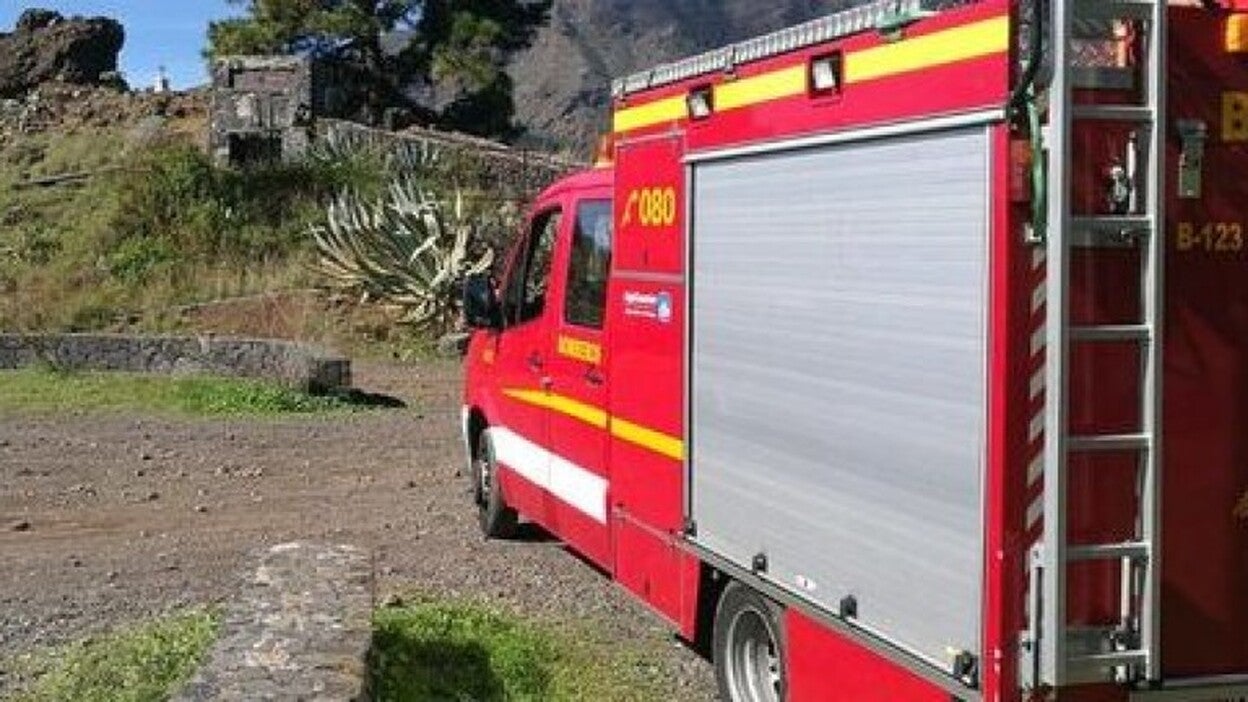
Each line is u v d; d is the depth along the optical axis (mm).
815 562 5734
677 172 6980
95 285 29094
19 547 11062
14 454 15008
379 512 12289
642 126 7438
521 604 9133
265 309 26906
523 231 10172
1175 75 4613
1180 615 4707
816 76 5578
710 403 6656
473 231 26797
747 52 6172
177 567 10375
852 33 5324
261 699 5539
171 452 15234
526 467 9961
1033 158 4480
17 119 45125
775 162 5977
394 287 26344
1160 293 4582
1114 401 4586
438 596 9234
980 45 4602
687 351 6891
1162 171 4566
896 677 5180
